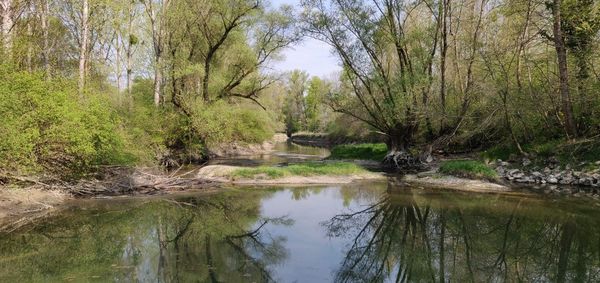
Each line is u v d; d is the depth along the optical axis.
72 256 8.34
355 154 30.50
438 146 24.45
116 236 9.86
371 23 21.36
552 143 18.47
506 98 18.95
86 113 13.41
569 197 14.27
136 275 7.26
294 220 11.88
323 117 66.56
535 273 7.66
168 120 24.31
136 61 24.19
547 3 17.08
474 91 20.16
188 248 9.05
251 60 27.61
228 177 18.62
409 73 21.34
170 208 13.02
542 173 17.47
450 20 20.95
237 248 9.14
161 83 24.91
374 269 7.93
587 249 8.98
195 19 24.78
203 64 26.09
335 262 8.30
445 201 14.20
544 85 18.62
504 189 15.92
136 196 14.52
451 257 8.73
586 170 16.42
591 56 17.34
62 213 11.82
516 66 19.34
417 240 9.98
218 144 32.16
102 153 14.50
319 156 33.22
